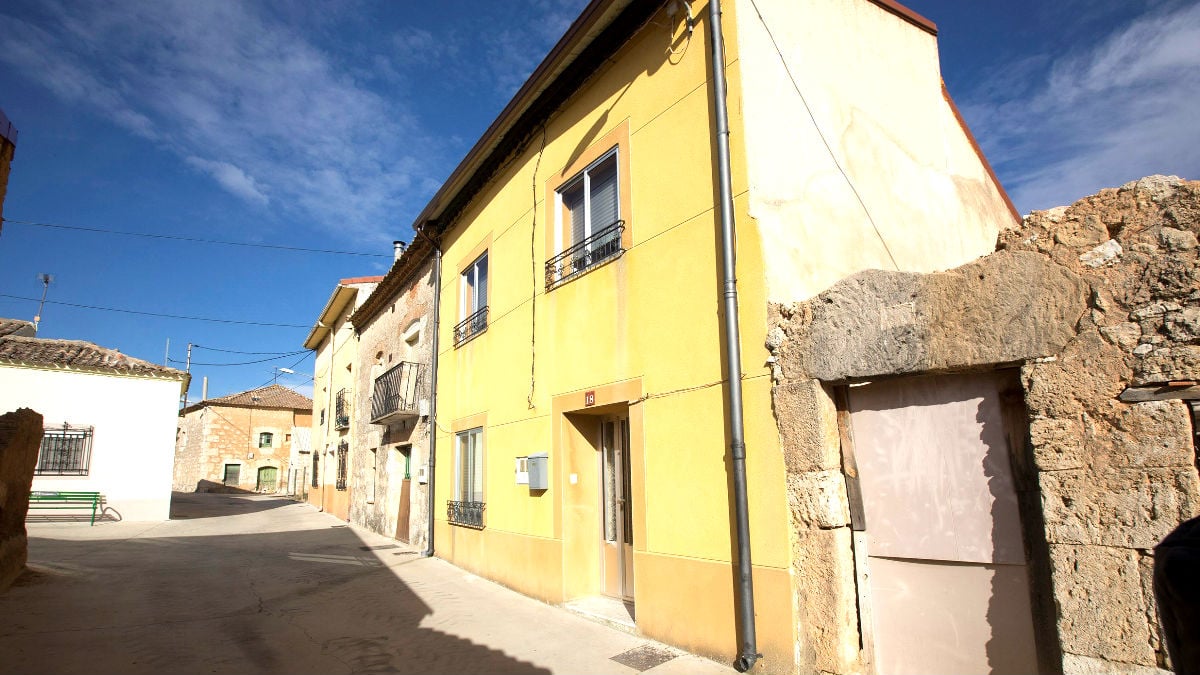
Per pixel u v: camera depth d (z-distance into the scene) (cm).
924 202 722
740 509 483
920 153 737
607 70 718
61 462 1730
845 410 460
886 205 664
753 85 551
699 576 530
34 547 1207
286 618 717
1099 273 339
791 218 543
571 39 705
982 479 394
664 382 587
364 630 664
